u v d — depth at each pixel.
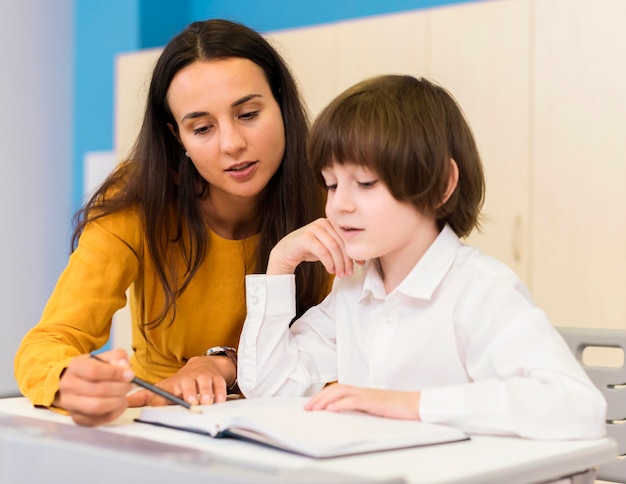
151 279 1.42
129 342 3.43
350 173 1.06
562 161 2.68
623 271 2.58
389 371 1.11
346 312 1.22
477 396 0.94
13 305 3.90
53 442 0.80
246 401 1.08
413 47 2.94
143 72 3.48
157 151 1.37
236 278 1.46
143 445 0.80
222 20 1.35
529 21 2.74
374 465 0.76
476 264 1.09
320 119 1.08
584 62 2.65
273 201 1.43
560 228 2.68
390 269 1.15
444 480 0.71
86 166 3.82
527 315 1.02
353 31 3.06
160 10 3.94
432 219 1.11
